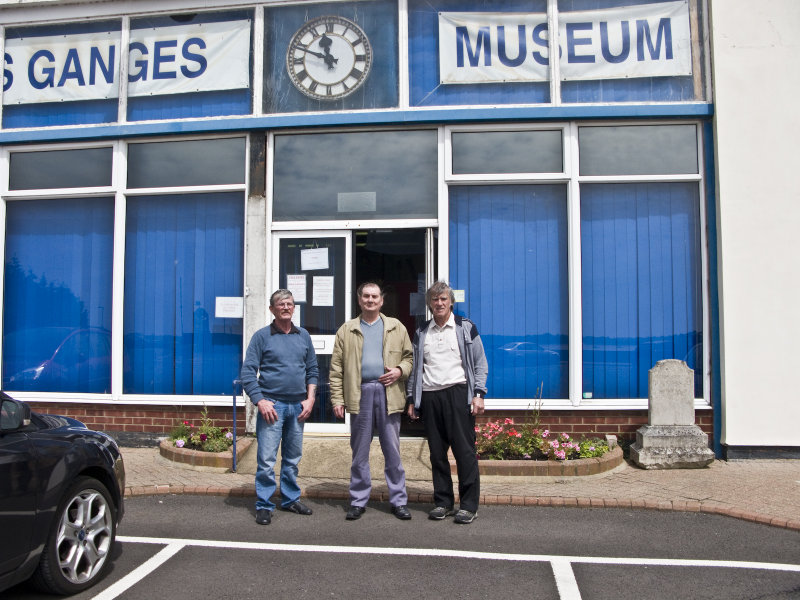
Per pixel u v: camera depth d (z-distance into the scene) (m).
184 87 7.73
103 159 7.82
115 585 3.88
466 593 3.80
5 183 7.92
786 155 6.96
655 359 7.21
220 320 7.59
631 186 7.33
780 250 6.91
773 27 7.06
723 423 6.93
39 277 7.89
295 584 3.91
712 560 4.34
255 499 5.72
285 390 5.15
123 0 7.78
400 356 5.21
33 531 3.44
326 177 7.54
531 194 7.40
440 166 7.38
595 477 6.18
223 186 7.60
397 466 5.19
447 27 7.50
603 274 7.29
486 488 5.88
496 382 7.29
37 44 7.96
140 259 7.74
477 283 7.37
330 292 7.43
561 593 3.82
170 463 6.71
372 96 7.52
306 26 7.64
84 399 7.59
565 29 7.41
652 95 7.29
